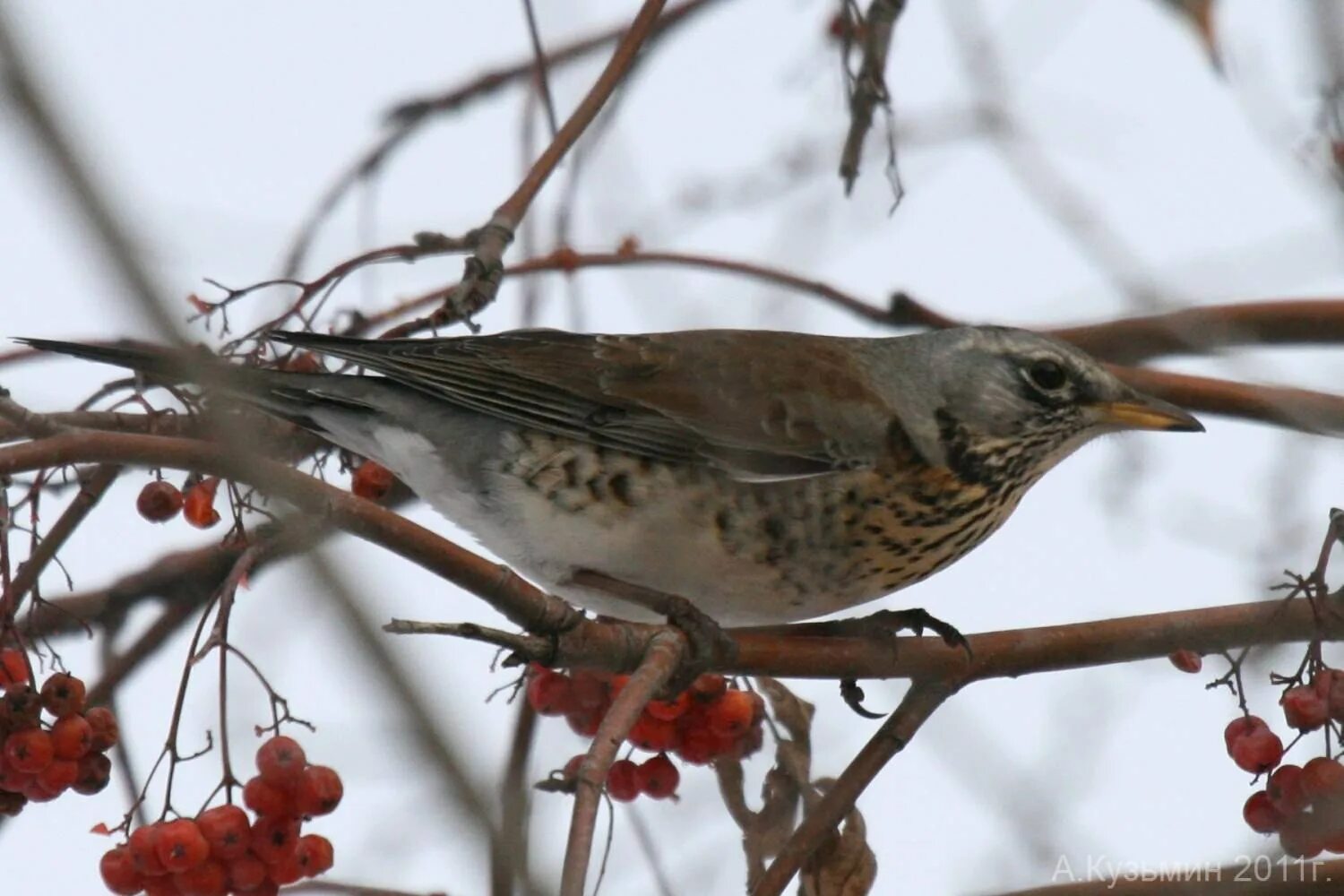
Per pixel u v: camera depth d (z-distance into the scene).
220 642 9.33
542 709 10.65
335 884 10.19
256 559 9.67
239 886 9.41
